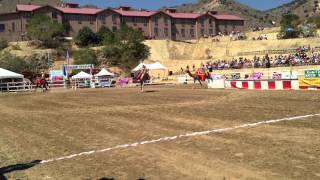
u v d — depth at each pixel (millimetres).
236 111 19703
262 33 118750
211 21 158375
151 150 12570
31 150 13938
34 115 23812
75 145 14227
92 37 120812
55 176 10578
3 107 30719
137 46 107375
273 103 22094
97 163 11562
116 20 143500
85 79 67000
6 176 10969
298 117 16641
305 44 92875
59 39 119688
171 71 87000
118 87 57688
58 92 47906
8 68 93625
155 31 147625
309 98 23688
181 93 34500
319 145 11539
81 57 102938
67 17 138375
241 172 9586
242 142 12594
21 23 136375
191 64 95750
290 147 11516
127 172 10391
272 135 13305
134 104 26469
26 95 44906
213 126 15789
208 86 44094
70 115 22594
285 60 63219
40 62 103188
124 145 13594
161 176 9797
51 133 17047
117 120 19312
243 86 39625
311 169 9383
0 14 138500
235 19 164750
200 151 11906
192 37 154500
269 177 9055
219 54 105562
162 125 16938
